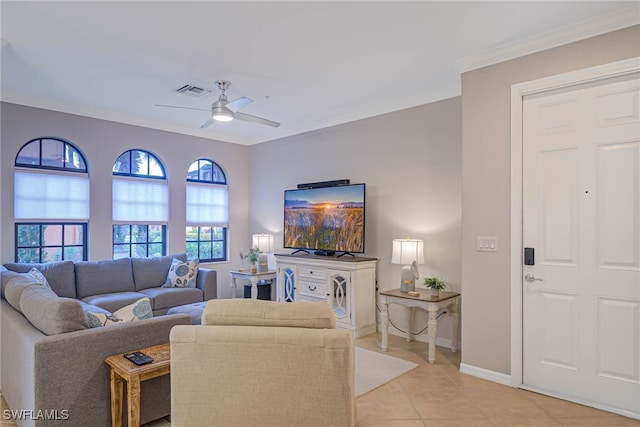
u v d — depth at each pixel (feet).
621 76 8.73
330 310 6.15
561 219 9.51
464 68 10.96
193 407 5.98
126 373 6.70
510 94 10.15
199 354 5.93
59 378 6.88
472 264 10.79
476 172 10.73
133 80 12.60
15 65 11.38
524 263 10.00
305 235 17.48
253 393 5.88
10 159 14.06
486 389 9.94
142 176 17.90
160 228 18.54
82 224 16.10
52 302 7.35
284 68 11.59
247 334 5.84
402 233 14.67
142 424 8.06
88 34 9.51
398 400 9.39
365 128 15.97
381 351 12.90
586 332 9.15
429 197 13.96
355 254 16.12
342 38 9.71
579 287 9.25
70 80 12.63
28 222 14.48
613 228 8.85
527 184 9.98
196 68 11.62
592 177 9.11
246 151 21.34
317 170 17.92
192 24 9.02
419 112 14.26
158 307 14.82
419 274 14.15
